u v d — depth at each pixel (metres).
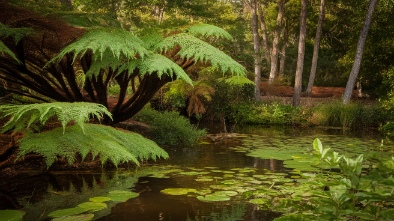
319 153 2.93
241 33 14.52
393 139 9.87
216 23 12.11
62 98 6.78
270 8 29.22
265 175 5.20
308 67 28.62
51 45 6.05
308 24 27.22
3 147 4.73
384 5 16.91
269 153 7.08
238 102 15.40
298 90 17.56
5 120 5.29
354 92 23.16
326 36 27.50
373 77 18.23
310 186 4.19
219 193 4.18
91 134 4.61
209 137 9.48
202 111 13.11
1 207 3.59
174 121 8.89
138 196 4.05
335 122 13.80
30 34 5.56
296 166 5.82
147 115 9.22
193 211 3.58
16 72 6.42
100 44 5.21
